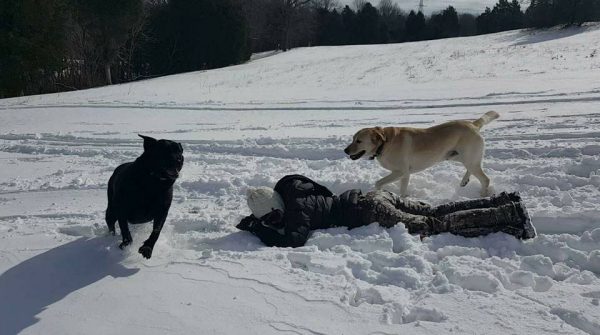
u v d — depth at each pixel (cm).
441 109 1216
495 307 343
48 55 3222
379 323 334
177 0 3966
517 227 455
